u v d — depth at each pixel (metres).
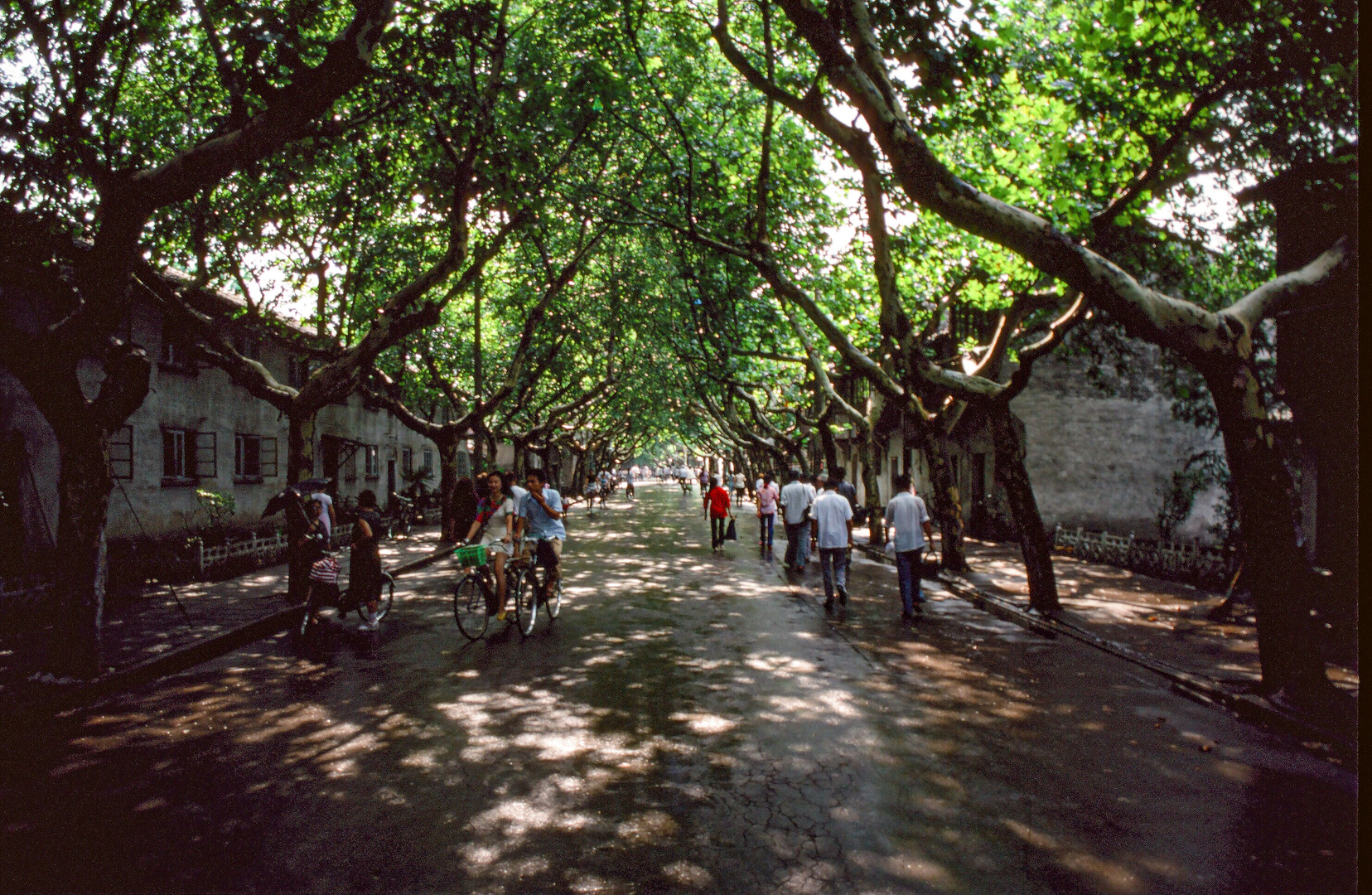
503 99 13.26
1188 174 10.39
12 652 9.02
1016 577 14.72
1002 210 7.39
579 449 59.12
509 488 10.13
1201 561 13.52
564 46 14.04
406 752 5.67
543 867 3.97
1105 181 10.92
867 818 4.53
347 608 10.41
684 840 4.25
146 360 8.20
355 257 15.77
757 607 11.90
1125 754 5.61
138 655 8.46
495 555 9.84
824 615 11.23
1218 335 6.99
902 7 8.77
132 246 7.95
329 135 10.08
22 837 4.39
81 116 8.17
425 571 17.25
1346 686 7.32
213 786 5.09
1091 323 14.98
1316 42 8.01
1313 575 9.65
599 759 5.48
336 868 3.99
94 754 5.76
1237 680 7.27
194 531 18.80
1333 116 8.79
